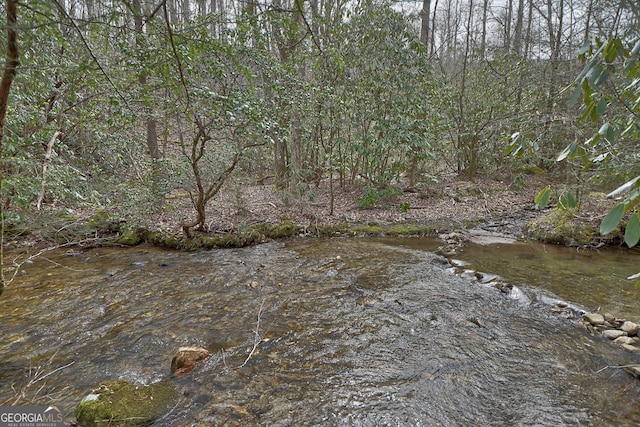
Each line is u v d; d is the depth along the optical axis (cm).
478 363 330
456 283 516
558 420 262
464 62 1152
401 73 872
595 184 695
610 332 375
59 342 358
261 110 568
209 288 496
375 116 884
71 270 555
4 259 577
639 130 184
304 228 788
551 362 331
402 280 527
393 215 912
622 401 280
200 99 455
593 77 138
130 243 689
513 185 1144
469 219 892
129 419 250
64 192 557
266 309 436
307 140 952
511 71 1070
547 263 600
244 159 696
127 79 425
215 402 277
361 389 295
